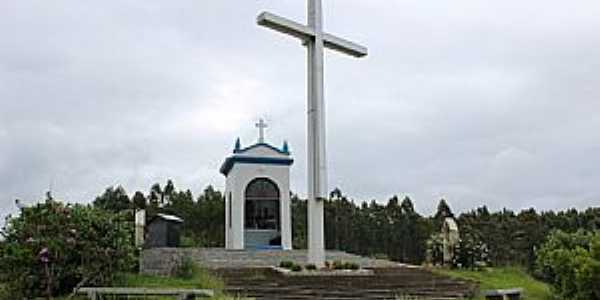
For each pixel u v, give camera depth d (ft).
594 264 65.67
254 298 55.47
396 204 197.36
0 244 52.13
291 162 109.29
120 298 51.31
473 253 94.63
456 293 63.57
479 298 62.54
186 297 50.21
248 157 107.34
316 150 75.15
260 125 110.42
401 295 60.13
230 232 107.14
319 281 65.16
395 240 186.91
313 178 74.79
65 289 52.90
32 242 50.98
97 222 54.19
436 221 185.78
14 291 51.55
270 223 107.14
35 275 51.70
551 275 78.18
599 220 151.33
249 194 107.14
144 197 185.78
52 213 52.70
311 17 77.41
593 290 65.98
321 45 77.15
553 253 73.51
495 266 103.30
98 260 52.95
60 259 51.67
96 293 50.16
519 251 149.59
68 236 51.83
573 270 69.21
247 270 70.69
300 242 147.23
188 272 63.93
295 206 168.25
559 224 164.25
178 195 190.90
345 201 194.49
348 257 89.20
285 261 76.38
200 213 178.81
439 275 74.84
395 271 76.07
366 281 66.80
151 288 52.16
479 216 185.98
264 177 107.65
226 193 112.57
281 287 61.11
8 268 51.78
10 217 52.80
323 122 75.82
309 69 77.05
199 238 160.86
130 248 56.59
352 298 58.08
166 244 87.10
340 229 188.03
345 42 79.56
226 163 109.50
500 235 161.38
